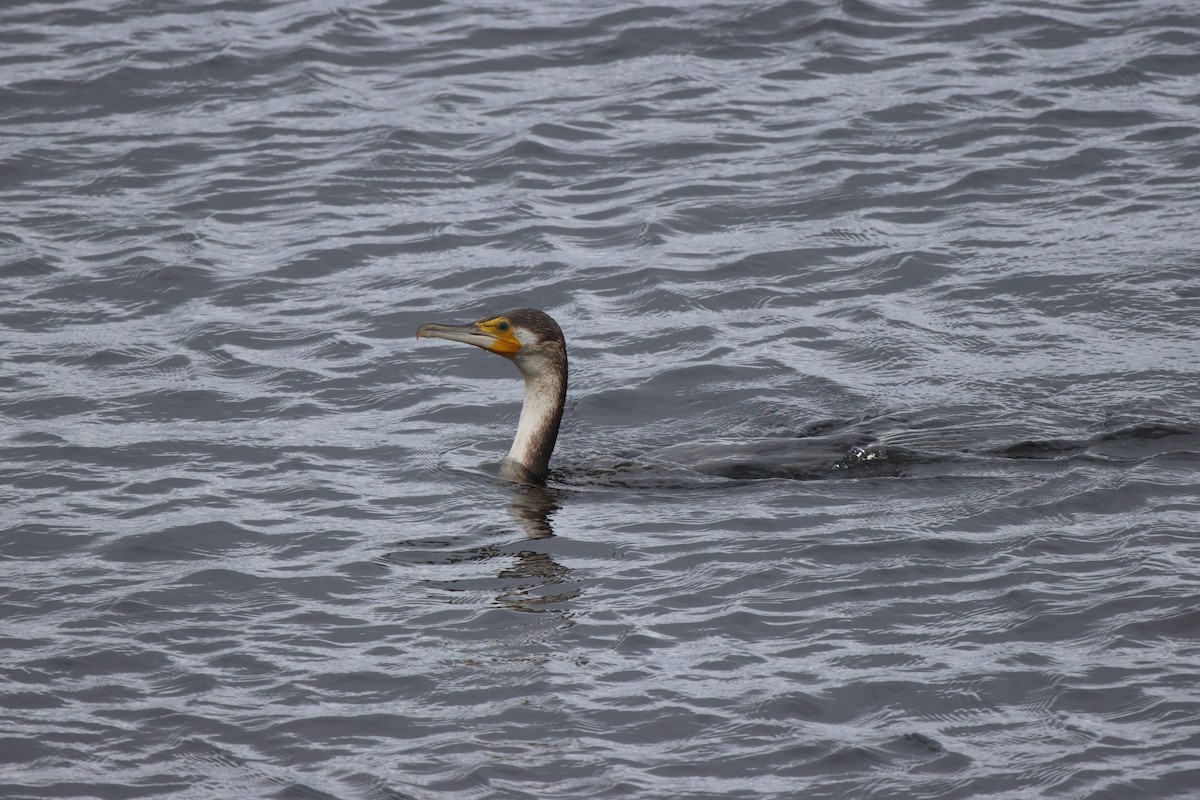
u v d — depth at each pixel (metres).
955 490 13.72
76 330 18.06
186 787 9.67
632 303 18.70
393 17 27.92
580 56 26.23
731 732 10.10
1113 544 12.50
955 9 27.45
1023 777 9.52
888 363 16.86
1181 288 18.16
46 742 10.12
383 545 13.04
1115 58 25.25
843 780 9.58
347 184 22.16
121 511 13.71
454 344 17.80
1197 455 14.17
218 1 28.55
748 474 14.31
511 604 11.91
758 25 26.95
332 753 9.99
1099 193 21.11
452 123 24.00
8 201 21.64
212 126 24.05
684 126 23.69
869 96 24.47
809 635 11.29
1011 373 16.36
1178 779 9.38
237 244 20.50
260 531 13.33
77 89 25.14
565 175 22.36
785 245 20.06
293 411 16.09
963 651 10.98
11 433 15.39
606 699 10.52
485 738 10.10
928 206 21.03
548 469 14.78
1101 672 10.58
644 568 12.47
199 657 11.18
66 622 11.67
